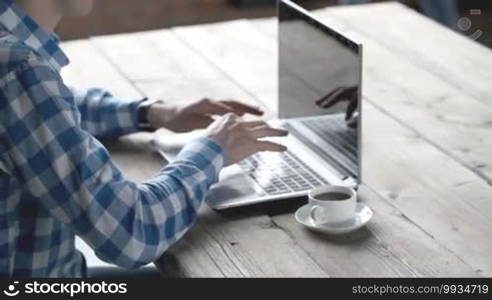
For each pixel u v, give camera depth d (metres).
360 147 2.00
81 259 1.86
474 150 2.23
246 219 1.94
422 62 2.80
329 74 2.09
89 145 1.65
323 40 2.11
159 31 3.17
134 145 2.33
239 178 2.08
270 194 1.99
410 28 3.09
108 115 2.34
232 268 1.76
